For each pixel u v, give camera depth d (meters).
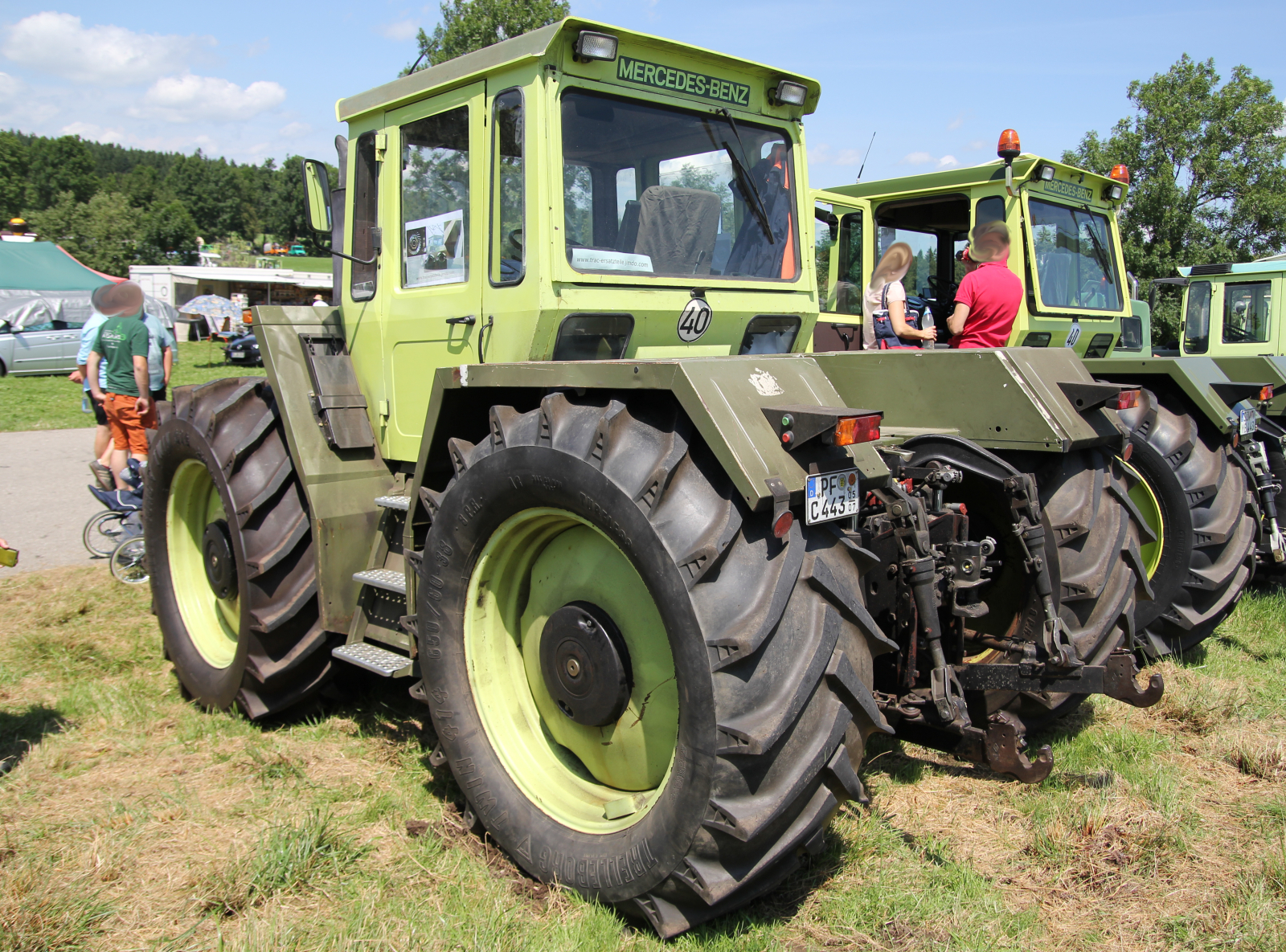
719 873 2.24
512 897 2.56
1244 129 17.62
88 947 2.35
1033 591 3.24
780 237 3.55
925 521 2.65
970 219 5.98
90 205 63.00
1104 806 3.04
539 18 23.62
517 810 2.70
